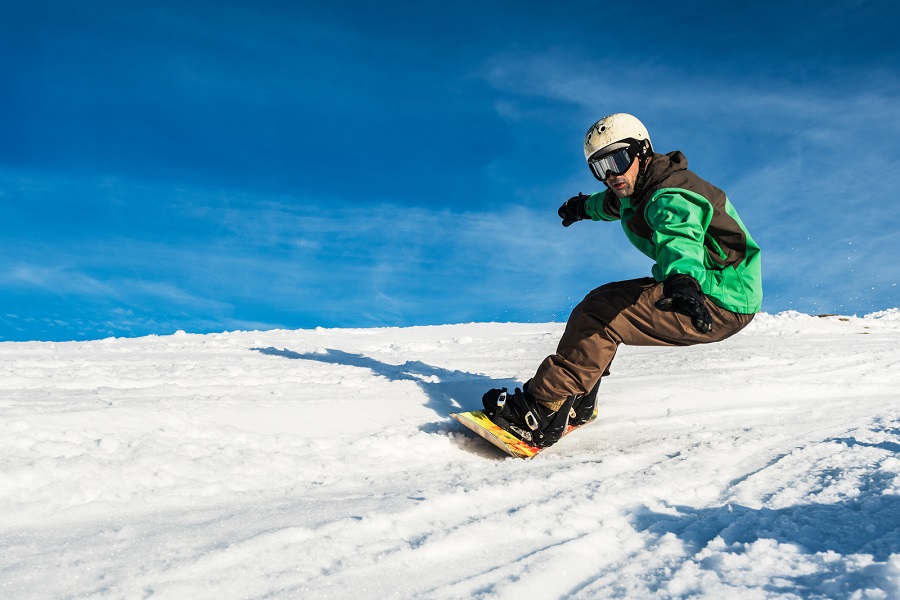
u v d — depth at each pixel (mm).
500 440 3039
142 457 2305
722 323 2854
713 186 2805
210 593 1546
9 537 1781
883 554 1699
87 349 5590
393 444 2957
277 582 1612
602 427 3547
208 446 2568
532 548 1892
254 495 2271
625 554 1869
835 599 1511
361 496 2301
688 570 1700
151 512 2033
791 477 2561
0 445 2182
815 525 1987
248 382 3811
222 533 1865
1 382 3266
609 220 3678
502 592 1614
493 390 3311
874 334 8164
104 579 1574
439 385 3963
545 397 3107
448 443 3125
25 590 1513
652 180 2830
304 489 2373
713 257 2803
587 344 2998
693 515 2184
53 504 1973
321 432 2998
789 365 5254
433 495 2236
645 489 2404
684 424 3629
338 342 7277
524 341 7781
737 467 2771
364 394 3650
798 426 3551
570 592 1647
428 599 1584
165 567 1633
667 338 2928
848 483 2395
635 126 2926
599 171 2957
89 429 2434
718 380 4527
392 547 1826
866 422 3615
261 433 2824
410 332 9039
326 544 1801
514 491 2383
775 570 1678
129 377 3635
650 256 3102
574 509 2158
